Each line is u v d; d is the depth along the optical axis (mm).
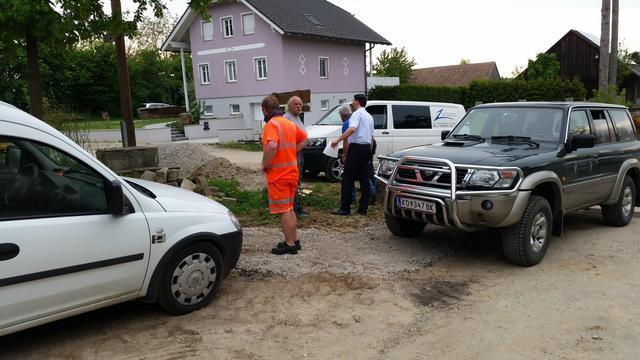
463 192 5293
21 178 3484
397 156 6195
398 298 4754
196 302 4422
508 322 4254
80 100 50219
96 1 7949
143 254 3988
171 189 4895
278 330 4113
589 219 8141
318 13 33375
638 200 7996
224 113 33031
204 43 32906
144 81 59281
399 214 5922
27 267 3375
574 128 6504
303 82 31125
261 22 30047
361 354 3748
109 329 4113
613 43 21594
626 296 4773
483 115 7148
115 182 3787
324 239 6594
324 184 11336
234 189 9633
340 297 4766
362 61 35594
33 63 7660
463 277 5316
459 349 3816
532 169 5500
